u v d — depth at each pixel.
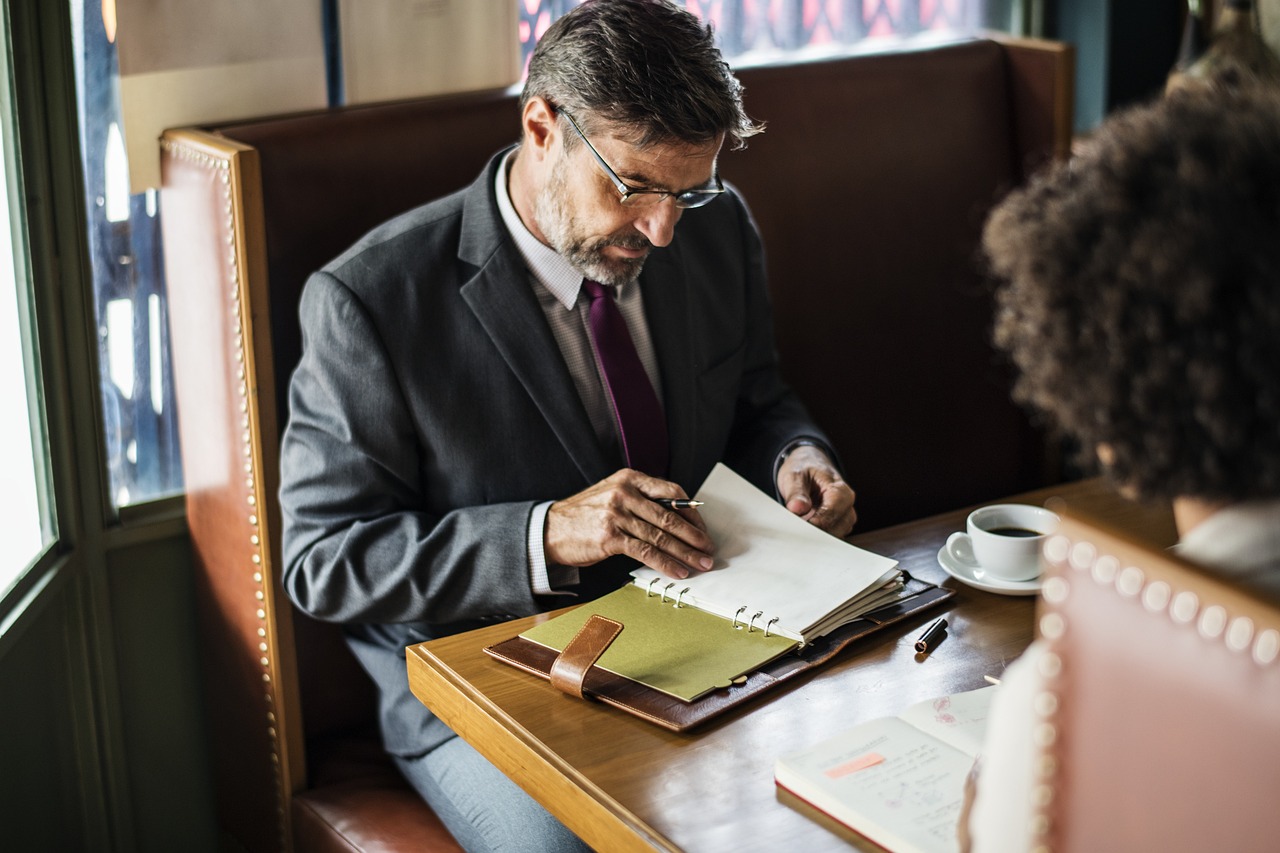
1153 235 0.68
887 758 1.03
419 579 1.50
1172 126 0.72
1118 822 0.66
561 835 1.45
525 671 1.24
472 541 1.48
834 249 2.19
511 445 1.60
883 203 2.23
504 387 1.59
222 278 1.65
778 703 1.17
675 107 1.40
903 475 2.33
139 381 1.90
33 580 1.66
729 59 2.30
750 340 1.88
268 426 1.66
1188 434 0.68
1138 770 0.65
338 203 1.78
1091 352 0.71
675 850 0.96
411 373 1.57
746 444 1.82
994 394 2.39
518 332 1.58
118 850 1.92
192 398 1.80
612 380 1.64
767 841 0.97
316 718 1.86
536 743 1.12
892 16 2.51
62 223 1.71
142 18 1.75
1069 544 0.67
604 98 1.41
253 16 1.84
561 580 1.49
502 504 1.51
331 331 1.57
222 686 1.90
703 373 1.77
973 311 2.35
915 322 2.29
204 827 2.04
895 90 2.22
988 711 1.09
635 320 1.71
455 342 1.58
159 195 1.82
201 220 1.68
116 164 1.81
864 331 2.24
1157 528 1.49
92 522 1.82
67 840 1.81
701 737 1.12
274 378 1.66
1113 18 2.67
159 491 1.96
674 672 1.20
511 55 2.10
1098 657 0.66
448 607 1.51
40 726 1.71
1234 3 1.91
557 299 1.65
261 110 1.89
